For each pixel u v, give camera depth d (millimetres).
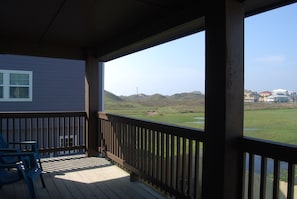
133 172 3836
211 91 2293
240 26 2221
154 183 3338
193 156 2941
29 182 2830
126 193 3359
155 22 3287
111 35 4297
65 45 5043
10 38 4488
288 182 1800
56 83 8930
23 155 3156
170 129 3029
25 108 8477
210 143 2301
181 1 2750
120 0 2742
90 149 5227
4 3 2869
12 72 8289
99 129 5199
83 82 9398
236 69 2195
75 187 3570
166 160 3119
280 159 1848
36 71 8625
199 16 2514
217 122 2223
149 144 3459
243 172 2184
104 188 3543
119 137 4320
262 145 1981
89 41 4754
